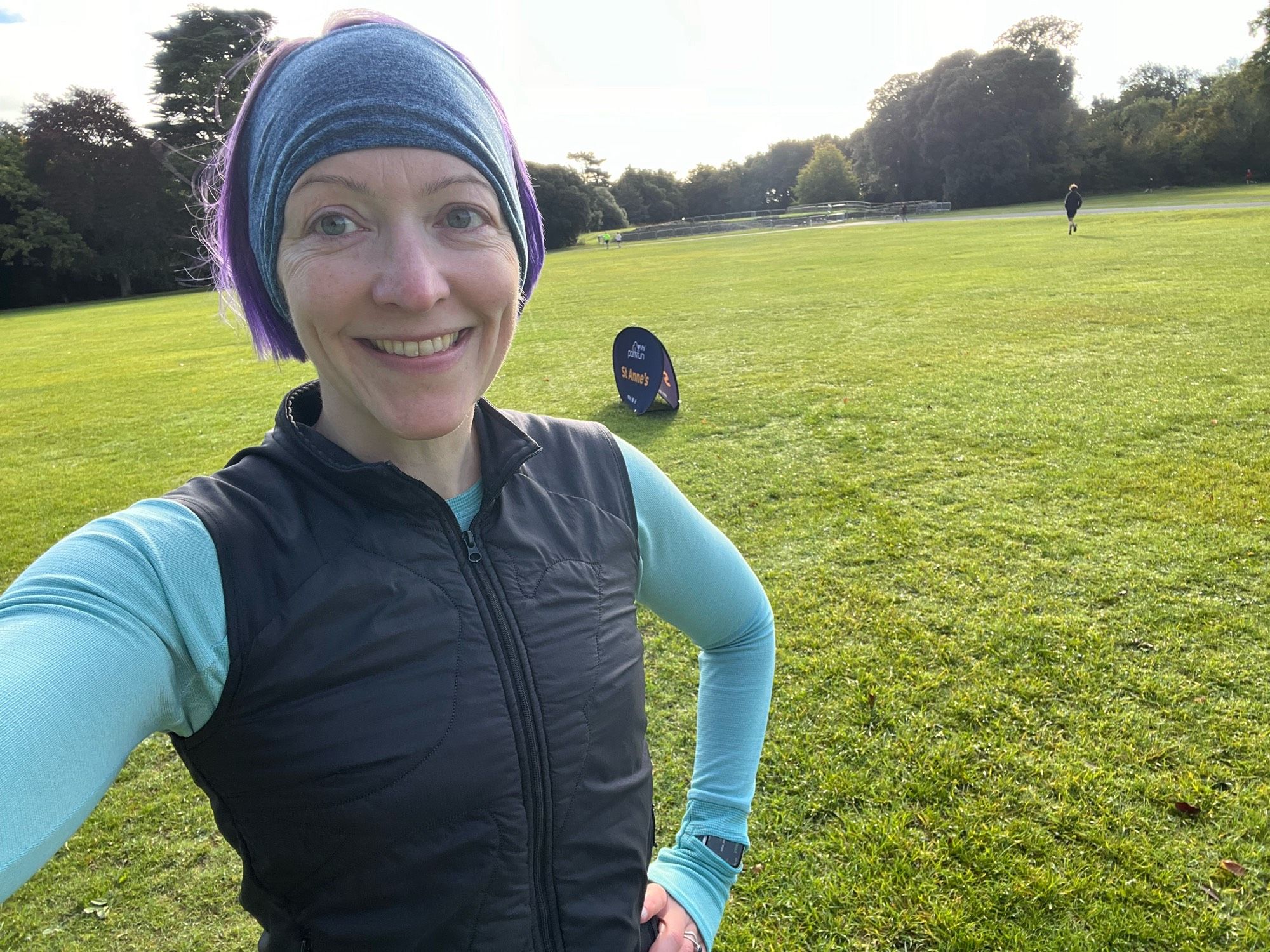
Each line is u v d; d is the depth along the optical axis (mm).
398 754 442
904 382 3877
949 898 1171
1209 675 1579
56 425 4938
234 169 502
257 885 467
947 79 30781
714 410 3736
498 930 470
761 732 670
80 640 370
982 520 2326
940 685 1622
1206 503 2301
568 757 494
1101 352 4086
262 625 424
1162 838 1234
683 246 22422
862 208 31422
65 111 22922
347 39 457
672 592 633
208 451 4012
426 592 469
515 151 551
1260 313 4621
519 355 5805
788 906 1184
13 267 23266
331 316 450
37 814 342
